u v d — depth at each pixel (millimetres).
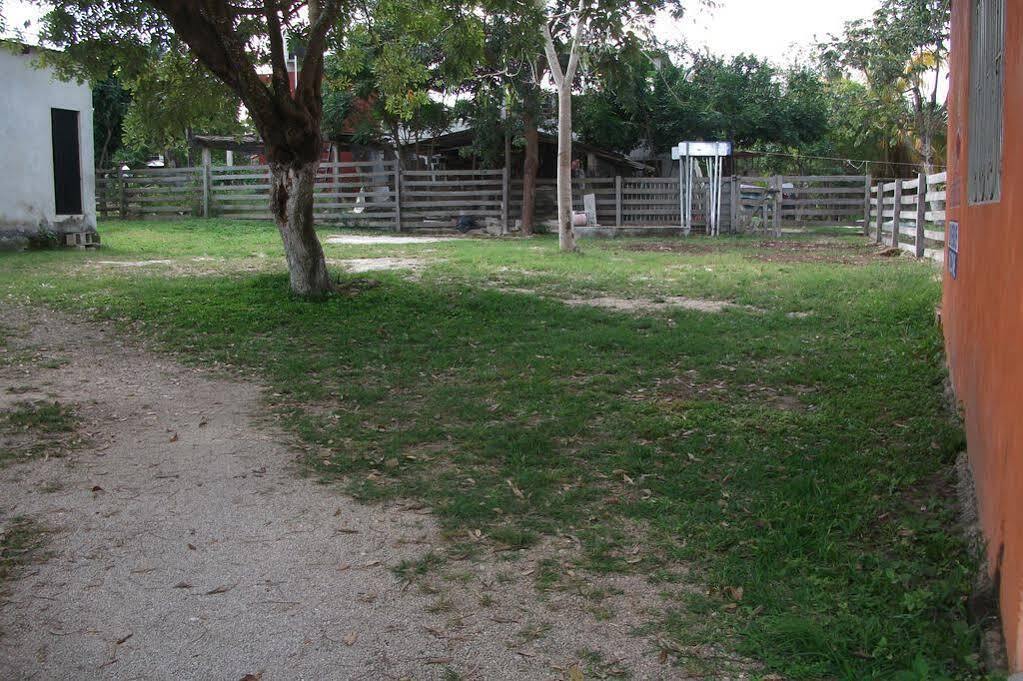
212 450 5891
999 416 3691
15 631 3562
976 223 5215
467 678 3232
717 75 31656
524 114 25797
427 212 27938
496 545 4375
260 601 3828
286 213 11633
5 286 12641
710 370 7887
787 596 3725
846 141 40594
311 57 11164
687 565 4113
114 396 7285
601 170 32062
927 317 9961
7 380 7750
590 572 4070
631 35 17109
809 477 5043
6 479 5309
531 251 19547
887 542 4273
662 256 18453
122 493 5109
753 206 27844
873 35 32250
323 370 8133
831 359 8203
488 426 6359
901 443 5734
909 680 3039
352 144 31344
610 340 9227
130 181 29609
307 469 5516
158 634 3551
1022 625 2900
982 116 4965
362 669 3297
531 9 12961
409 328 9953
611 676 3221
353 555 4285
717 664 3283
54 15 11484
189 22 10492
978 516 4293
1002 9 4176
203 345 9102
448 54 14219
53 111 18344
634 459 5543
